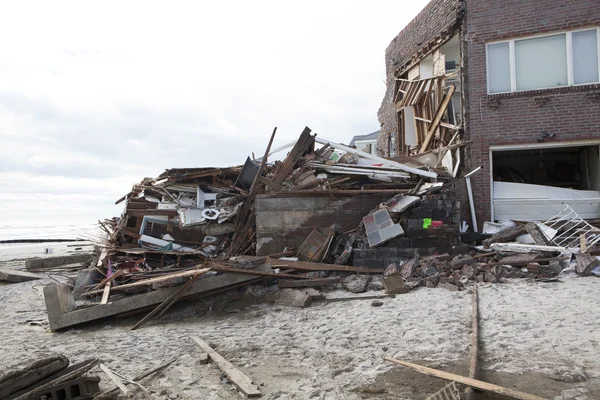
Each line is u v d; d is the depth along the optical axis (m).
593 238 10.38
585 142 11.95
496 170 15.36
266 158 11.87
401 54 17.56
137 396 4.46
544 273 8.95
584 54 12.12
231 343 6.18
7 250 26.70
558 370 4.38
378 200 11.14
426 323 6.42
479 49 12.84
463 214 12.63
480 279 8.91
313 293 8.59
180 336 6.77
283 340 6.21
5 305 10.28
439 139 14.38
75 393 4.13
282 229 11.29
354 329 6.45
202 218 12.03
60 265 17.27
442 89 14.22
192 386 4.68
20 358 5.93
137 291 8.83
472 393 3.93
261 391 4.45
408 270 9.46
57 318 7.65
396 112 17.72
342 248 10.76
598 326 5.63
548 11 12.23
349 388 4.37
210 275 8.66
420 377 4.48
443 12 14.09
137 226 12.25
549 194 12.43
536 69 12.50
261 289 9.08
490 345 5.27
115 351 6.10
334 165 12.20
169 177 12.51
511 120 12.49
